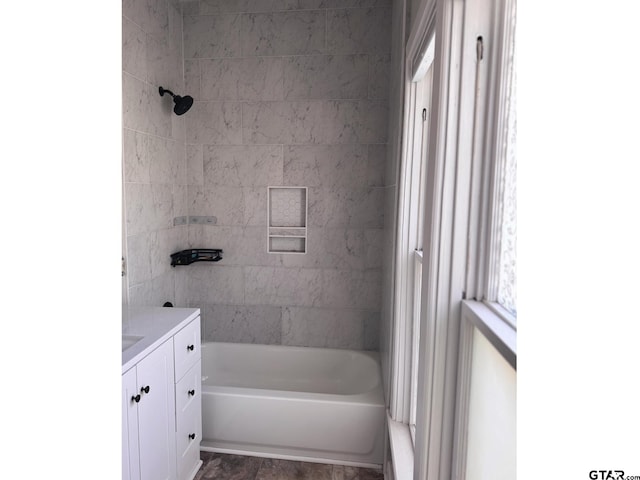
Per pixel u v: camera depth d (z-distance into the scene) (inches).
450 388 34.9
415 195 67.6
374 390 84.9
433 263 34.2
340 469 78.8
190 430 71.2
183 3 101.1
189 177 106.0
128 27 78.8
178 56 100.3
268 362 106.7
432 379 35.2
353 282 104.7
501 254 30.3
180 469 67.6
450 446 35.5
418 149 66.3
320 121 101.0
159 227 93.3
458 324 34.2
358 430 79.0
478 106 32.2
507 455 25.3
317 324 107.0
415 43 56.0
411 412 69.7
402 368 70.7
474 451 31.8
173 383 64.1
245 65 101.4
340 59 98.7
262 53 100.6
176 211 101.3
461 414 33.5
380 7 96.3
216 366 107.4
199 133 104.6
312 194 103.3
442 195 33.4
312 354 105.6
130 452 51.4
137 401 52.7
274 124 102.3
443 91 32.6
